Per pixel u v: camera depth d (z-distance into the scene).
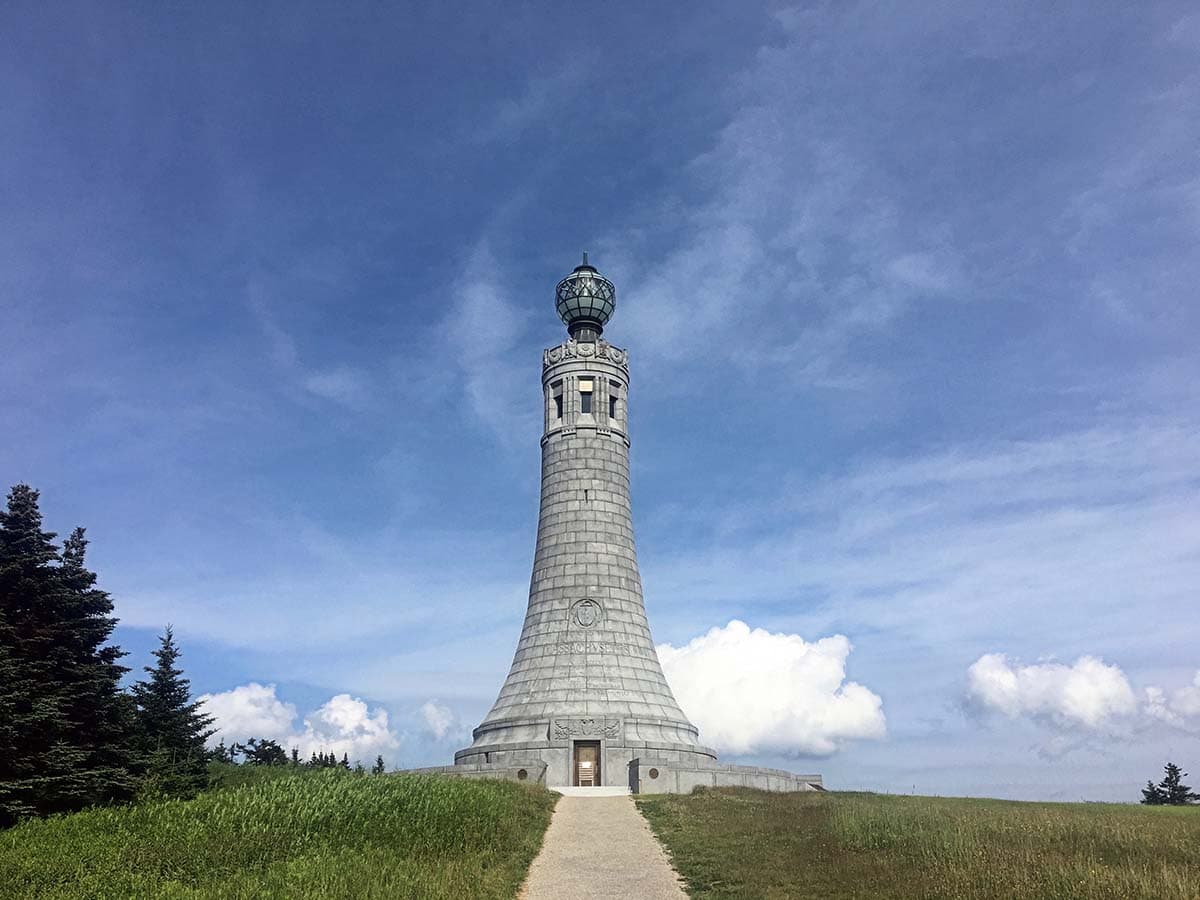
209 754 65.31
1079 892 24.53
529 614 74.81
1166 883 25.11
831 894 26.48
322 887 25.17
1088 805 49.16
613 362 79.94
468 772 64.12
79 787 42.72
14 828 35.06
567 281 83.44
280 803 35.41
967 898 24.36
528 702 69.44
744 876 29.02
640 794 54.91
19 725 41.16
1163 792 86.94
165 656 61.47
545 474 78.00
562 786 64.50
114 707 46.72
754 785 63.03
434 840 32.53
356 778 40.34
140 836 32.25
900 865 28.34
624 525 76.25
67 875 27.92
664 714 69.75
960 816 37.16
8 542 45.66
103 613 47.62
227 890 25.28
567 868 31.42
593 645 70.81
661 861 32.56
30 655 44.59
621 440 78.44
